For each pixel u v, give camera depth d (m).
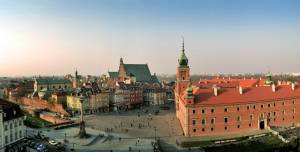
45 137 149.38
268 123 175.25
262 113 173.50
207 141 150.50
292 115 183.62
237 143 146.38
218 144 145.12
